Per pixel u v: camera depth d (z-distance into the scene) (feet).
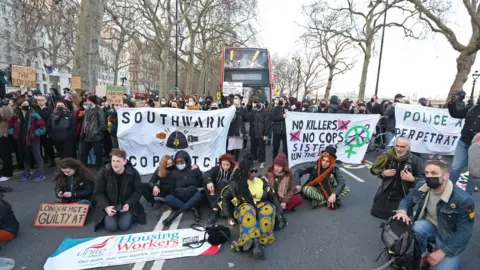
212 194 14.07
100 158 20.27
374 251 11.32
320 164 15.72
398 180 13.75
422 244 9.75
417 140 24.44
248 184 12.41
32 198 16.20
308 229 13.16
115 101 28.50
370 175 22.09
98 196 12.66
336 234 12.68
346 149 22.99
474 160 10.16
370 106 33.60
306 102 41.04
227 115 20.30
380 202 14.37
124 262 10.37
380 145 30.22
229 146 23.31
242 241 10.71
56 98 28.53
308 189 15.70
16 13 51.75
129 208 12.96
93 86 34.42
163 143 19.81
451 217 8.94
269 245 11.73
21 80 30.30
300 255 11.00
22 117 18.90
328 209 15.49
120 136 19.08
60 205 13.47
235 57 42.04
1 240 11.44
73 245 11.30
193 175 14.92
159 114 19.57
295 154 21.84
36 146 18.67
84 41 33.01
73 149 20.48
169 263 10.37
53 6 43.75
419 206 10.16
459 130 23.89
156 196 14.79
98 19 33.73
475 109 13.82
